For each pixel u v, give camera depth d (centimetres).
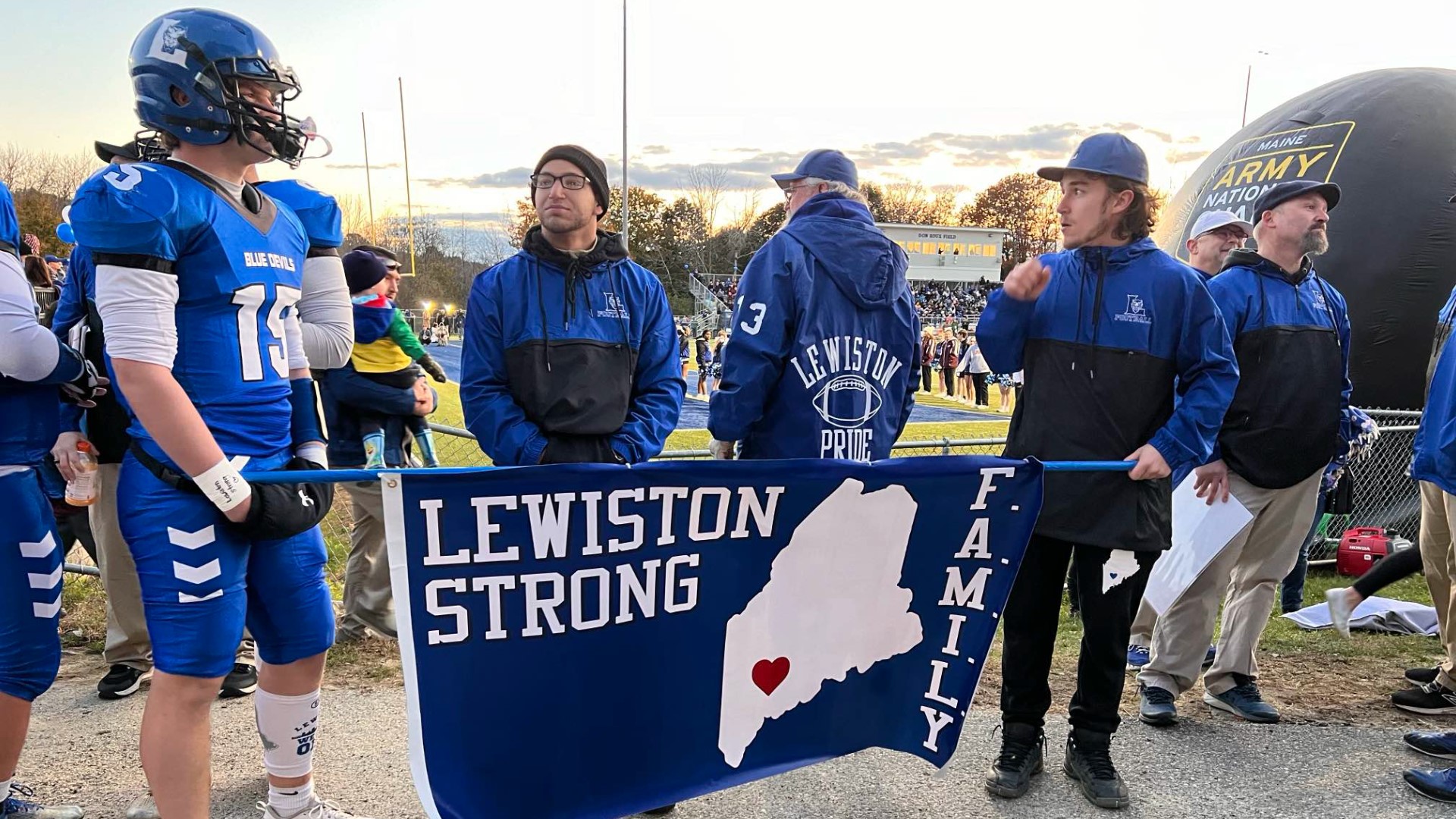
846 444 277
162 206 183
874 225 286
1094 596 280
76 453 278
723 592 223
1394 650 432
